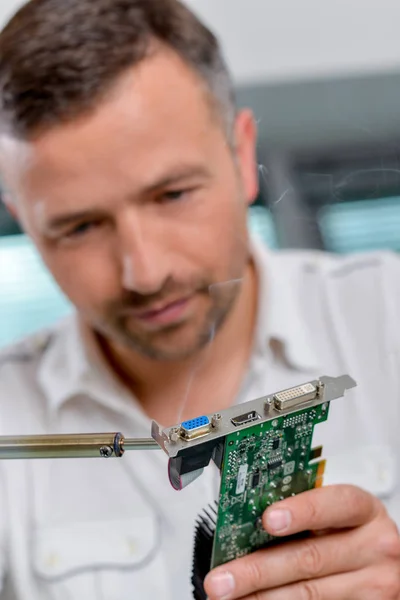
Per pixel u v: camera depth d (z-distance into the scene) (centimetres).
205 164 78
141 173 72
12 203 89
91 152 71
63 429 103
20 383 111
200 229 80
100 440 58
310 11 171
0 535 100
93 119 70
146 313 82
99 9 73
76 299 86
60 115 69
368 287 121
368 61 176
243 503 66
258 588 71
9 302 157
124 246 77
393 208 167
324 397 61
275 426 61
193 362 94
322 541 74
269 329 104
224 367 99
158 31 75
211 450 59
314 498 70
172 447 55
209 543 69
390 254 130
